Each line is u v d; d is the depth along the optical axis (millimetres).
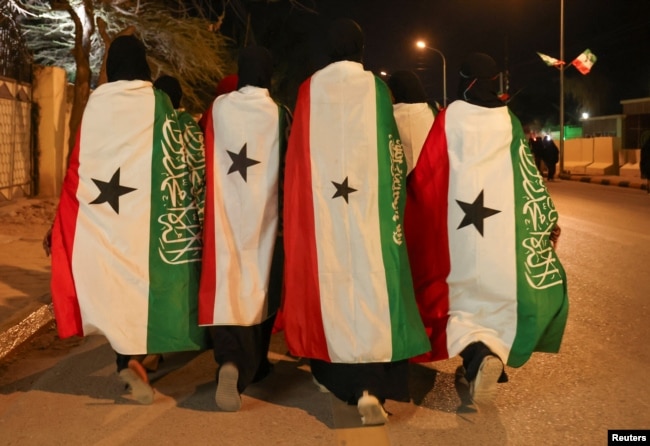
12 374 5641
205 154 4812
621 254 9914
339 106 4461
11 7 15766
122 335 4664
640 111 32250
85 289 4695
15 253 9258
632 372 5211
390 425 4398
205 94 19453
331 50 4594
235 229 4699
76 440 4262
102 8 15641
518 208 4586
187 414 4617
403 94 5852
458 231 4621
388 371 4391
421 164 4730
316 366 4660
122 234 4711
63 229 4762
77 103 13648
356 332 4324
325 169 4430
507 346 4508
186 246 4789
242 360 4609
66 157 14852
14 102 13234
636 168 29281
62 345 6406
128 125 4727
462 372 5305
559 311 4605
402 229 4539
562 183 27031
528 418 4457
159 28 16359
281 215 4785
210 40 17250
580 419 4414
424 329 4434
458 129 4652
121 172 4723
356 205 4410
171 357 5859
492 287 4543
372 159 4434
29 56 14398
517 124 4688
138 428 4410
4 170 12891
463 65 4770
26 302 6949
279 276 4832
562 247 10555
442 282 4688
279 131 4750
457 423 4410
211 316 4582
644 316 6703
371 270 4363
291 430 4340
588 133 37094
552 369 5301
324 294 4383
